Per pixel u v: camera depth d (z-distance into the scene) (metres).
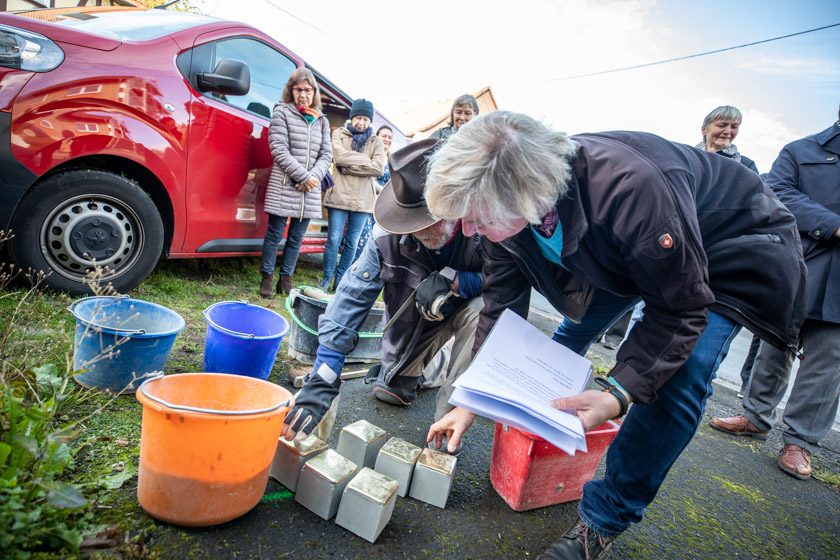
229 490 1.12
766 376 2.64
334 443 1.70
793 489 2.22
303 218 3.28
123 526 1.09
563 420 1.01
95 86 2.17
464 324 1.86
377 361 2.68
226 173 2.87
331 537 1.23
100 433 1.41
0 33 1.96
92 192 2.25
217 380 1.28
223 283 3.42
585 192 1.04
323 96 4.31
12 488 0.92
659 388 1.13
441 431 1.46
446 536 1.35
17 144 1.96
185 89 2.55
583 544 1.26
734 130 3.00
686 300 1.01
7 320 1.83
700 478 2.11
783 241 1.19
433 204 0.96
